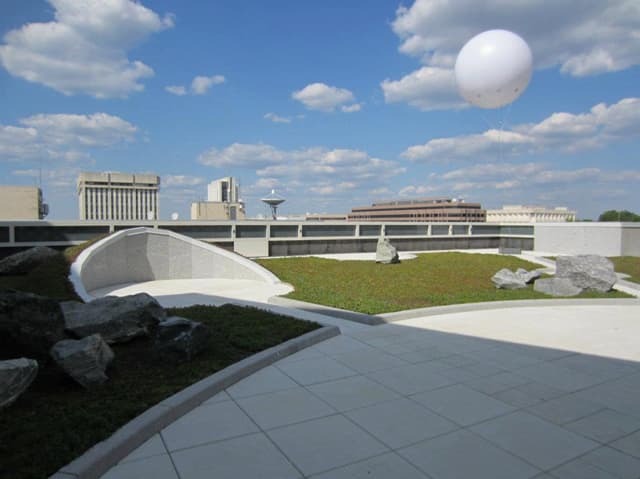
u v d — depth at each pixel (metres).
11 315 5.18
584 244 26.55
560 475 3.52
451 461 3.71
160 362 5.84
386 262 19.55
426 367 6.11
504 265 20.20
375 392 5.20
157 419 4.18
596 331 8.30
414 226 29.08
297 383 5.45
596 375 5.86
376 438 4.09
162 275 16.33
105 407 4.37
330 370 5.94
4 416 4.11
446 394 5.16
